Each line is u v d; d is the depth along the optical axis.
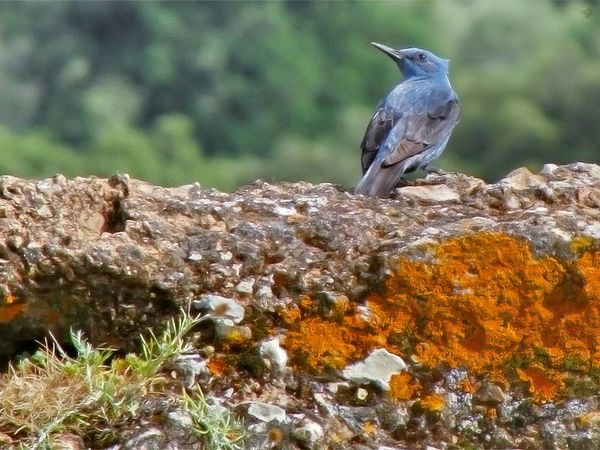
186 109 100.44
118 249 9.66
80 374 9.37
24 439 9.09
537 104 80.69
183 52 101.56
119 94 98.75
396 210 10.69
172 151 81.19
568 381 9.58
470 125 79.19
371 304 9.66
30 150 73.62
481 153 80.00
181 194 10.77
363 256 9.91
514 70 88.19
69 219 10.12
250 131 99.19
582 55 84.00
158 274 9.67
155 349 9.62
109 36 104.50
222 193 11.02
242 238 10.04
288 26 101.88
